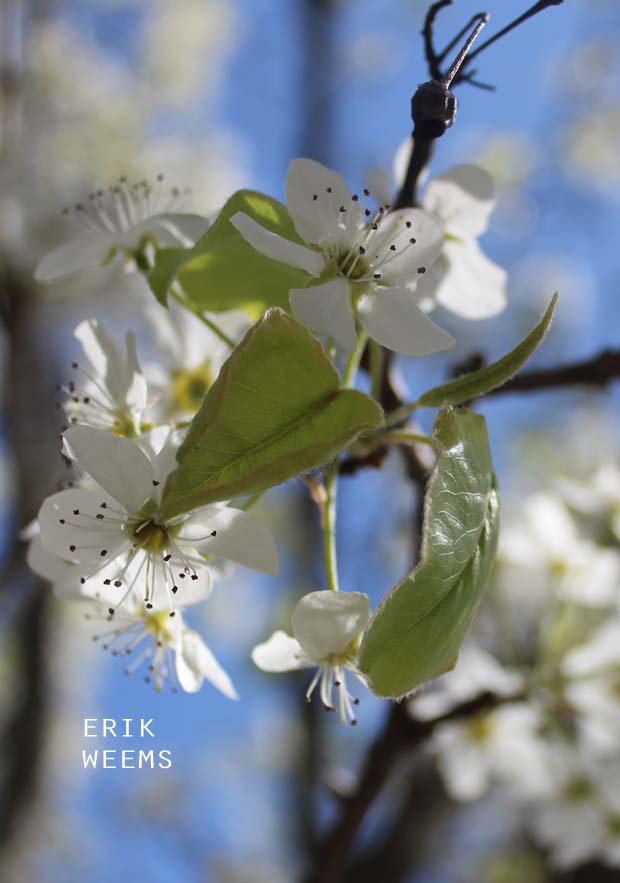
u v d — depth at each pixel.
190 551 0.22
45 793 0.67
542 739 0.35
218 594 0.86
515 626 0.45
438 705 0.33
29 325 0.62
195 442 0.20
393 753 0.31
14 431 0.60
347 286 0.22
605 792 0.35
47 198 0.87
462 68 0.24
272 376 0.20
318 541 0.68
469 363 0.30
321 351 0.20
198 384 0.27
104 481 0.22
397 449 0.28
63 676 0.78
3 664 0.71
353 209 0.23
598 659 0.31
